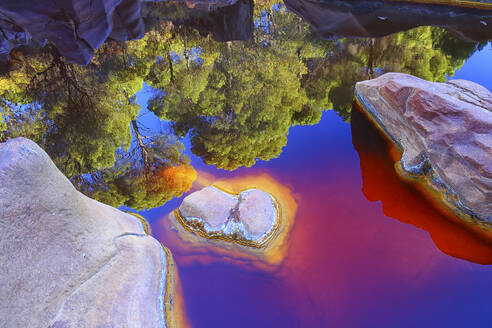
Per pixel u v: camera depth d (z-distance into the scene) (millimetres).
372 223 4281
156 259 3545
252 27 13758
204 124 7535
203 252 3914
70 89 9422
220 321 3246
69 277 2588
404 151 5055
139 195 5008
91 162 6242
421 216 4336
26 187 2344
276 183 5055
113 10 12078
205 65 11031
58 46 10898
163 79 10180
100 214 3322
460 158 4023
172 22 13766
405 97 4992
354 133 6152
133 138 6988
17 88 9328
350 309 3348
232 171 5402
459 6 14062
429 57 10008
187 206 4277
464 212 4113
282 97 8641
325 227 4250
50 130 7676
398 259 3805
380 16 13820
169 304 3297
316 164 5438
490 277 3551
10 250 2225
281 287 3570
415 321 3217
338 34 12469
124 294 2891
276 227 4180
